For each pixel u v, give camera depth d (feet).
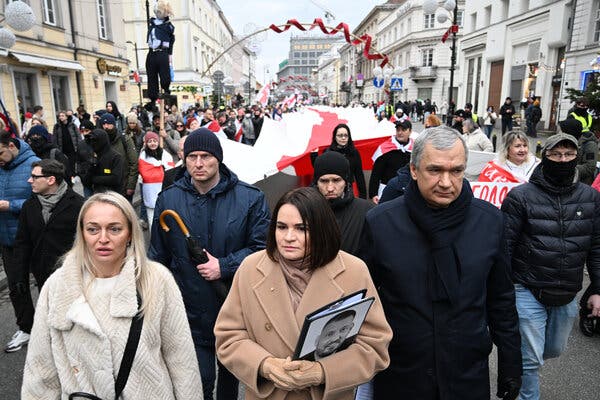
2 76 43.57
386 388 6.41
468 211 6.20
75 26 58.39
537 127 74.90
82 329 5.27
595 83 30.42
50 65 50.14
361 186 16.38
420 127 91.50
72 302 5.32
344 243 9.23
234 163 16.29
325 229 5.38
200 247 7.88
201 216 8.25
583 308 12.86
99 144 18.42
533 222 8.50
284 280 5.60
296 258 5.38
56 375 5.44
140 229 5.80
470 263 5.97
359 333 5.64
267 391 5.42
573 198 8.45
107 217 5.37
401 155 17.31
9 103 44.47
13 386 10.77
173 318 5.83
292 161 17.08
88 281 5.49
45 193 11.07
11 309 15.03
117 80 72.59
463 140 5.87
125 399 5.32
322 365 5.13
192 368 5.92
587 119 26.30
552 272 8.41
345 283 5.58
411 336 6.07
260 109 48.49
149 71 23.63
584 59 61.46
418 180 5.98
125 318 5.37
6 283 16.76
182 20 117.60
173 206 8.36
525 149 12.84
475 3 106.73
